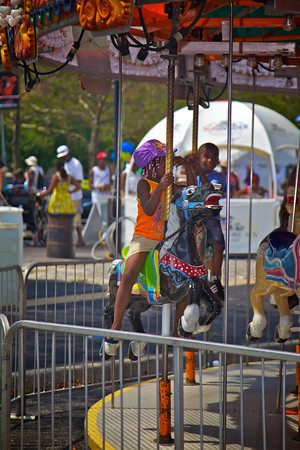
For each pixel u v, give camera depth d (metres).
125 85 51.62
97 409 10.12
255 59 11.40
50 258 27.73
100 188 32.88
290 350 15.09
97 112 58.94
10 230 17.94
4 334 7.98
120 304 8.66
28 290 20.50
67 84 55.69
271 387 11.20
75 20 7.79
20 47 9.09
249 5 8.91
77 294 18.78
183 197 8.23
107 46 11.32
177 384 6.55
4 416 7.67
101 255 29.03
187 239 8.31
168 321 8.57
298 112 49.66
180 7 8.25
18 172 36.47
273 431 9.10
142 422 9.41
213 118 29.91
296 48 10.70
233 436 8.89
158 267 8.46
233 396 10.69
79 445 9.17
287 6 7.07
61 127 66.50
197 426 9.25
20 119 57.47
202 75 12.27
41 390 11.80
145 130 58.94
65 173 27.78
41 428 9.88
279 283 9.16
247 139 29.50
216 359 14.20
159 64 13.27
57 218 27.72
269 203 28.91
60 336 16.00
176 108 50.59
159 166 8.66
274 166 29.27
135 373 13.16
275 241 9.35
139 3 7.44
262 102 49.03
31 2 8.54
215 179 11.21
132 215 30.03
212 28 10.91
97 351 14.62
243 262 28.06
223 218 28.66
